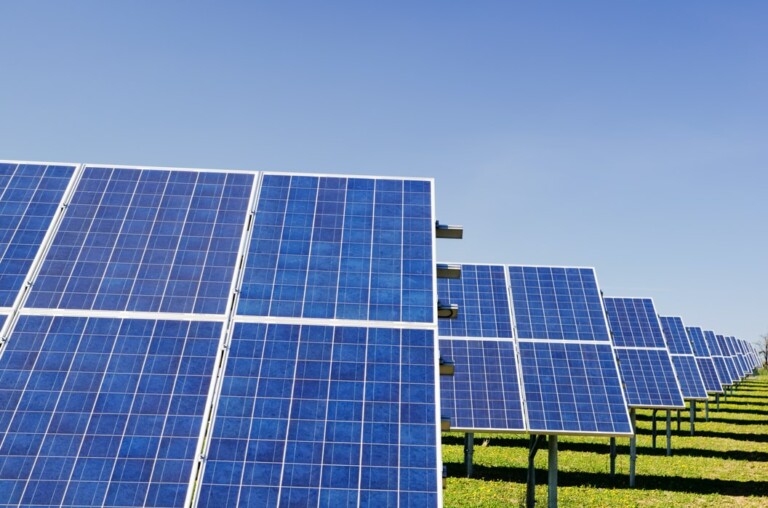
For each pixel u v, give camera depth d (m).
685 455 34.62
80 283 12.02
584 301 24.61
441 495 9.45
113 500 9.19
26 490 9.23
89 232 12.97
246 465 9.69
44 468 9.48
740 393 78.62
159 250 12.72
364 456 9.87
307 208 13.77
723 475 29.03
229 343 11.22
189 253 12.70
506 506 22.55
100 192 13.84
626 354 31.69
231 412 10.29
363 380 10.81
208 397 10.41
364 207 13.86
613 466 28.38
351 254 12.84
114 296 11.85
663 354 31.58
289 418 10.27
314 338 11.38
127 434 9.91
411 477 9.66
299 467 9.70
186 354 11.00
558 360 21.88
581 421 19.53
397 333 11.52
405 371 10.97
